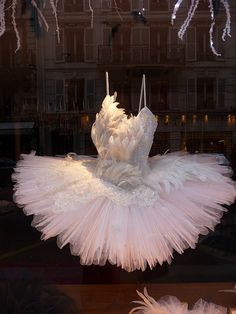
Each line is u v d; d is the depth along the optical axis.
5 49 1.97
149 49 1.97
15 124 2.05
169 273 1.83
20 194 1.40
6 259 1.81
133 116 1.48
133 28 1.95
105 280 1.72
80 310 1.55
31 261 1.80
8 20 1.71
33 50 1.97
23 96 2.05
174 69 1.99
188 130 2.03
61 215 1.30
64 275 1.72
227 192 1.45
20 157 1.76
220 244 1.85
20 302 1.42
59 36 1.94
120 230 1.24
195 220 1.36
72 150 1.99
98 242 1.24
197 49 1.95
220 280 1.86
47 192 1.35
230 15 1.62
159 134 1.99
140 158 1.40
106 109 1.44
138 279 1.75
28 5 1.75
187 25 1.64
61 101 2.04
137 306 1.63
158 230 1.28
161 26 1.93
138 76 1.98
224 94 2.03
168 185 1.37
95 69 2.00
